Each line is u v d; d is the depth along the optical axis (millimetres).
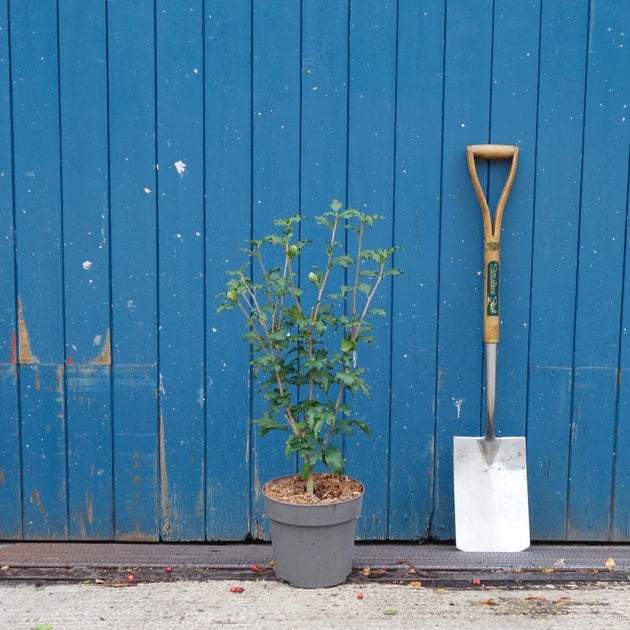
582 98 2389
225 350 2453
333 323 2164
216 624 2016
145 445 2484
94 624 2014
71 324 2441
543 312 2453
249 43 2365
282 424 2377
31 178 2396
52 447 2484
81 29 2352
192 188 2406
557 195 2420
